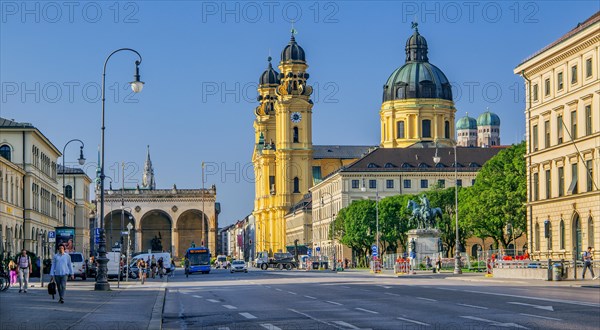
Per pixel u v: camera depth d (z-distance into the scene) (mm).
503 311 35219
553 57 93875
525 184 122562
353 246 174625
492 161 130625
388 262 140250
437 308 38219
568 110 91375
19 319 33375
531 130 101062
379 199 187000
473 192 130625
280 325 31688
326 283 72188
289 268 181875
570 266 73562
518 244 169875
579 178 88812
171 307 43781
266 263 182375
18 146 131750
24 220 131375
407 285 64562
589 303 38656
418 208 118875
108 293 56875
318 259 169625
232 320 34625
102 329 29297
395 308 39031
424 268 116062
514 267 80812
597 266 73125
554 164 94750
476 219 126500
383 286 63375
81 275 95125
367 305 41531
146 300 47688
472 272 107812
